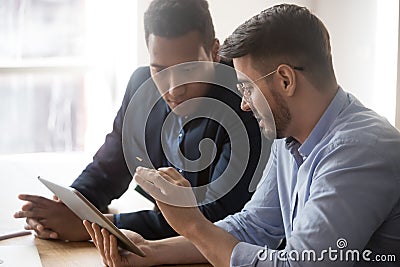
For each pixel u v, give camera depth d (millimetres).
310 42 1638
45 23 4332
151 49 2000
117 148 2443
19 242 2057
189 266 1854
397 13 3629
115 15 4312
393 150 1591
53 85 4402
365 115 1680
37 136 4430
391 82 3678
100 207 2402
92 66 4402
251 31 1646
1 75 4305
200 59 1982
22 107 4379
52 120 4434
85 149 4500
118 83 4359
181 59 1973
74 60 4391
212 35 2021
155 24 1971
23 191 2719
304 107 1670
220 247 1635
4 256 1881
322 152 1646
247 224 1977
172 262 1857
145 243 1879
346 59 4055
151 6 2012
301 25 1640
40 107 4406
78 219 2086
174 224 1672
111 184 2426
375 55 3793
